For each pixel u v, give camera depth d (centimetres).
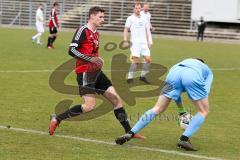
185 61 1959
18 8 12094
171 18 10756
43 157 1772
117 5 11169
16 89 3241
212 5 10275
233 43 9244
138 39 3762
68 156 1794
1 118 2394
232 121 2534
